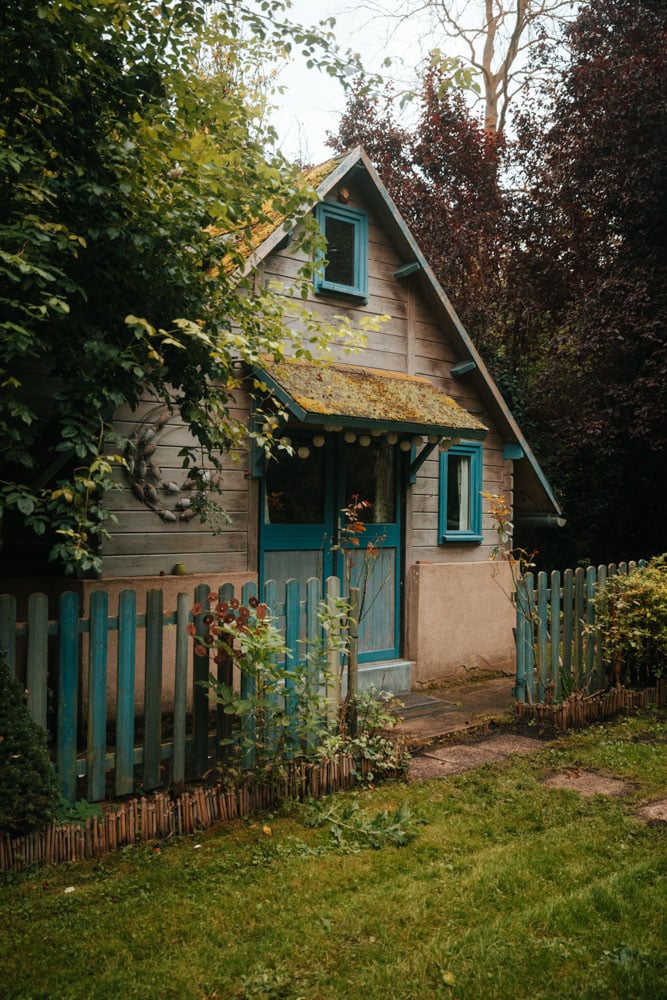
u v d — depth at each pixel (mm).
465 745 6520
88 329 5234
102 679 4758
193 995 3014
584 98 13789
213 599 4809
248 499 7562
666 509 14195
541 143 15797
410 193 17266
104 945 3330
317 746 5316
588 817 4824
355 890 3875
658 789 5344
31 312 4508
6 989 3021
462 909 3660
